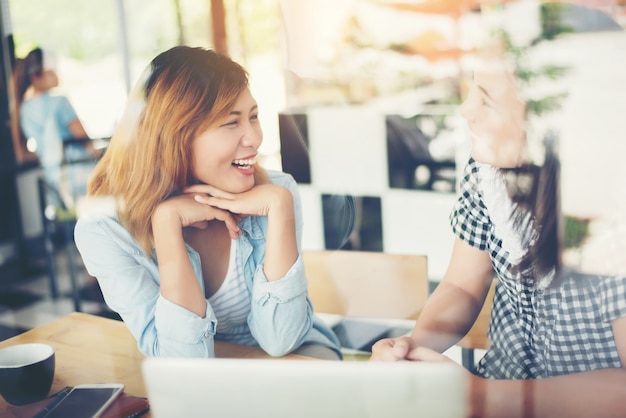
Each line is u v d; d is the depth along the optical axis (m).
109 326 1.10
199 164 1.13
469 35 1.03
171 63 1.13
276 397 0.67
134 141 1.14
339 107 1.12
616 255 0.90
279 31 1.15
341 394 0.65
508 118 0.98
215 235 1.14
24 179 1.35
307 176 1.16
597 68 0.96
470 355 1.03
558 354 0.94
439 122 1.06
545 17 0.98
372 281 1.14
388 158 1.10
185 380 0.69
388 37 1.08
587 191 0.94
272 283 1.09
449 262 1.07
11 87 1.29
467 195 1.03
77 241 1.15
